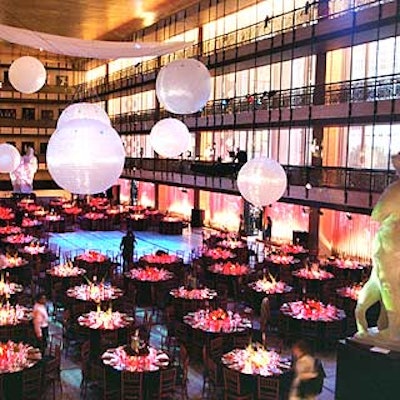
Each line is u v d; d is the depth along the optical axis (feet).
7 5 87.92
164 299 50.11
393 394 27.30
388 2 59.52
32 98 154.92
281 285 49.29
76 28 107.24
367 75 72.33
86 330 36.99
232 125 87.20
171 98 30.63
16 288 46.52
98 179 23.53
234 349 34.35
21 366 29.96
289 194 70.03
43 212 101.55
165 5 88.58
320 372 29.01
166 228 96.68
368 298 29.25
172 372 30.42
